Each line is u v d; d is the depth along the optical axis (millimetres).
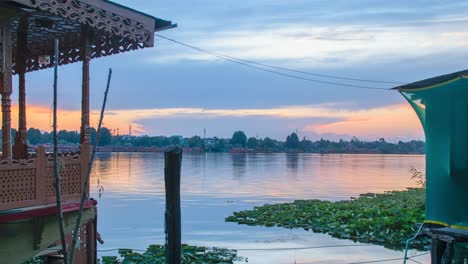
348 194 35875
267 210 24000
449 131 8078
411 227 17047
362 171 70688
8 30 7742
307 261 14094
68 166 8547
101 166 73062
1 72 7766
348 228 18078
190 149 149000
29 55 11523
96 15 8453
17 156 10062
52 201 8148
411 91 8477
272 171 64375
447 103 8102
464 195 7938
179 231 7191
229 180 47938
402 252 14992
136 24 9242
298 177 53719
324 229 18844
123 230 19875
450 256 7188
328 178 53438
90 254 9367
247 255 14781
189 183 43938
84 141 9008
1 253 7340
